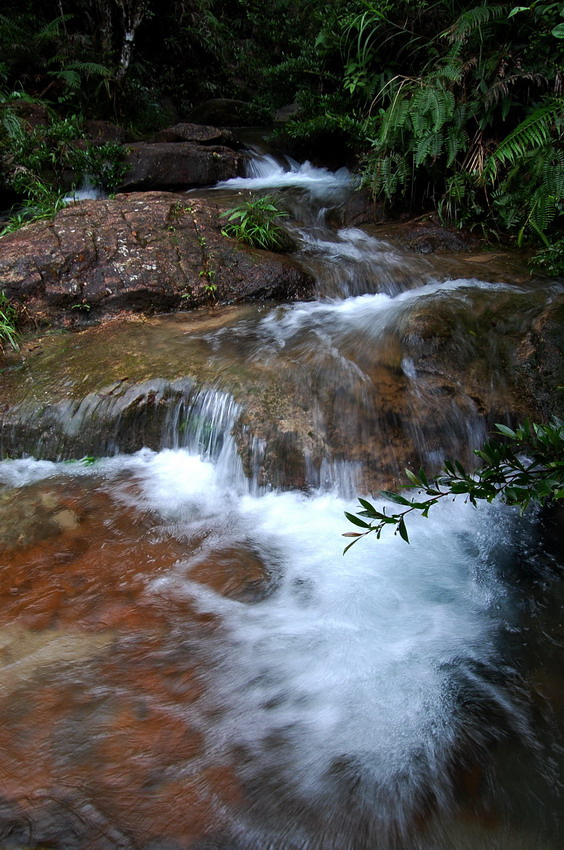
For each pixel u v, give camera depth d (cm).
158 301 439
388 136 576
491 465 171
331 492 320
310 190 677
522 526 290
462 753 185
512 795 173
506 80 515
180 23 1134
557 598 246
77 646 223
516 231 551
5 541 280
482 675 212
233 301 453
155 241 464
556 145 468
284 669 217
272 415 331
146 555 274
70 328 422
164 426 349
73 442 349
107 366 372
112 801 170
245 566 269
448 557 274
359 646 227
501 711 198
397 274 491
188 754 185
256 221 515
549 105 468
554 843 160
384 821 167
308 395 341
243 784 176
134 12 959
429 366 356
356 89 726
